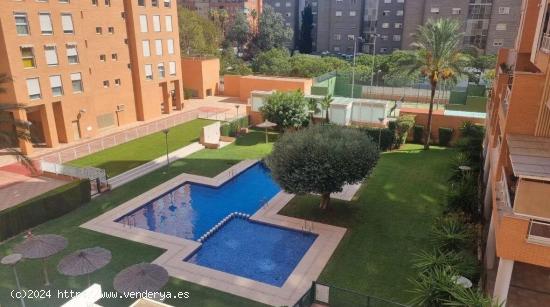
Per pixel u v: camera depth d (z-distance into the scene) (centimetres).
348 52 9544
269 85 5222
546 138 1405
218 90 5875
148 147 3494
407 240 1980
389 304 1502
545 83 1375
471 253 1656
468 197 2025
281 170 2048
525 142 1367
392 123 3531
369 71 6294
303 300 1474
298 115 3756
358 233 2055
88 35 3681
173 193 2652
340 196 2484
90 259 1460
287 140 2138
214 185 2709
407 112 3816
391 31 8969
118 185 2678
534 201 1148
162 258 1844
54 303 1528
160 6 4356
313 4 10569
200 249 1969
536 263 1185
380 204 2378
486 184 2283
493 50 7169
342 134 2181
